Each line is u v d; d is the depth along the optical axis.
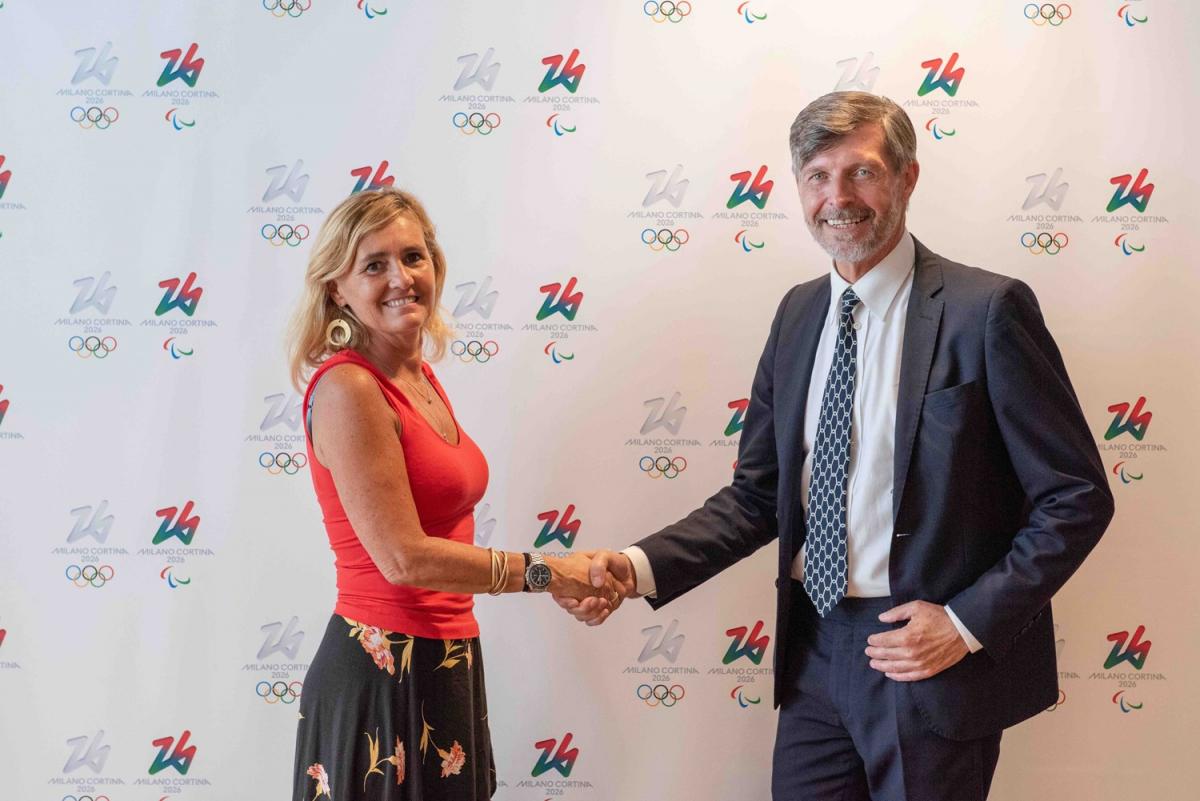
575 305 2.31
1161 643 2.27
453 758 1.80
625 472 2.33
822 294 2.00
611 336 2.32
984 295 1.76
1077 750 2.30
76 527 2.32
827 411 1.88
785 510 1.95
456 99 2.30
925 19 2.26
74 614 2.32
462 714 1.82
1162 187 2.25
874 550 1.82
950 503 1.74
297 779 1.81
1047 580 1.69
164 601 2.32
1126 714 2.28
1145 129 2.25
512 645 2.34
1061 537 1.69
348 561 1.81
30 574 2.32
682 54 2.29
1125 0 2.25
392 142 2.30
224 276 2.31
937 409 1.75
